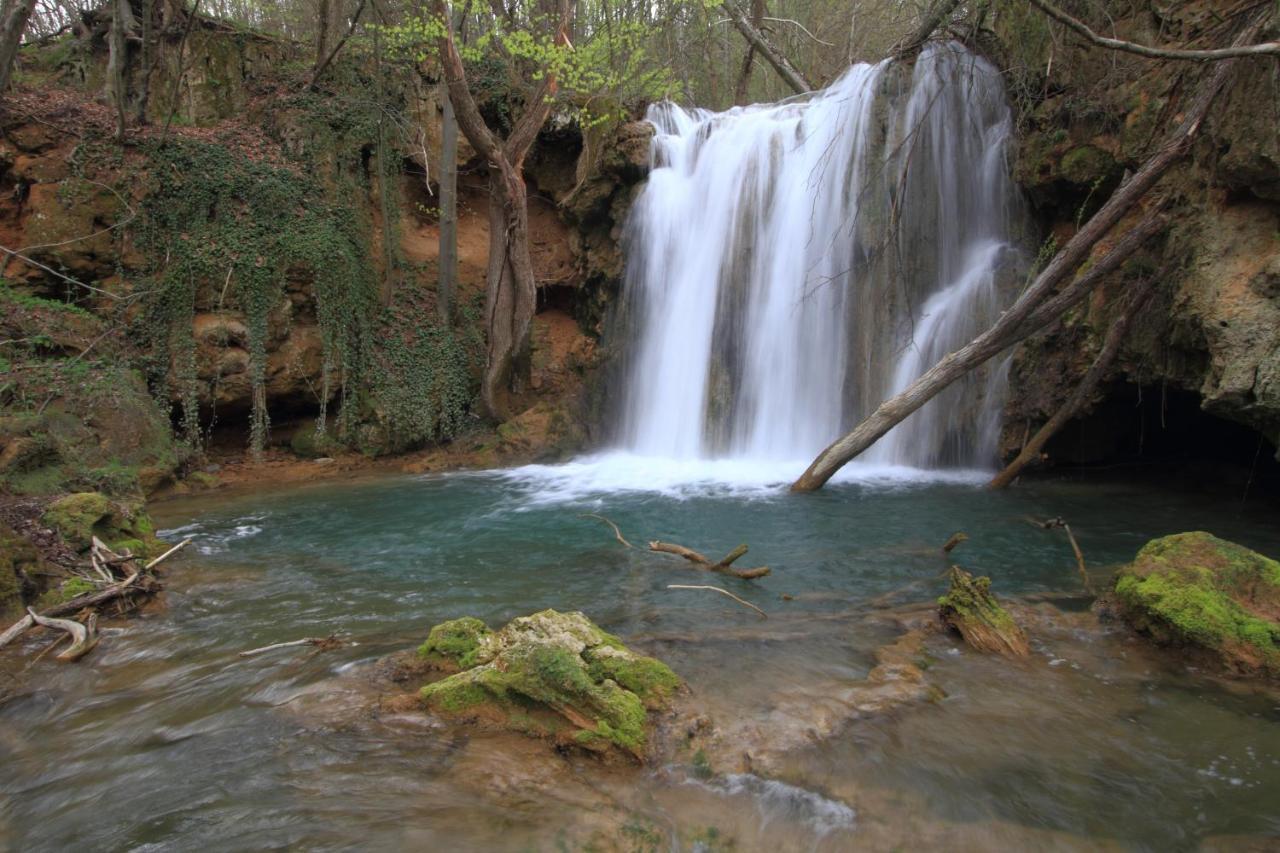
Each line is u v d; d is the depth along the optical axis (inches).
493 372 578.6
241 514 388.2
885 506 360.8
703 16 799.7
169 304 496.1
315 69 597.9
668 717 151.9
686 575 261.6
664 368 571.5
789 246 520.1
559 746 144.4
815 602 229.8
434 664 175.2
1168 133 343.0
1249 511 337.1
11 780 140.2
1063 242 426.0
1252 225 292.8
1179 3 345.4
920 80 484.7
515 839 119.0
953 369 366.9
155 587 243.3
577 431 576.7
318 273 539.2
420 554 299.3
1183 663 179.6
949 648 191.0
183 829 123.9
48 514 270.1
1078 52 403.9
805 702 161.6
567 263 675.4
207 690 174.2
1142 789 131.3
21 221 497.4
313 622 219.3
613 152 601.3
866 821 123.3
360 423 558.6
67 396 414.9
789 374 512.4
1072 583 243.0
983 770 137.0
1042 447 415.2
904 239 476.7
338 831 121.8
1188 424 418.9
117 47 536.1
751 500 387.2
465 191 708.7
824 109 529.3
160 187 508.4
